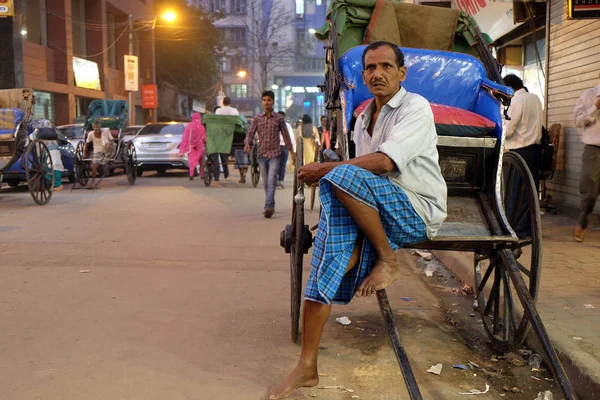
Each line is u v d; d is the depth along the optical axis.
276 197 12.70
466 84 4.34
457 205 3.73
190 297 5.13
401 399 3.28
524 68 10.97
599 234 7.38
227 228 8.53
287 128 9.49
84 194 13.09
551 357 2.80
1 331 4.24
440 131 3.67
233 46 82.81
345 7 5.04
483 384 3.51
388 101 3.25
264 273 5.98
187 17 46.53
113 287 5.41
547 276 5.38
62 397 3.24
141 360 3.75
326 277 2.94
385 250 2.95
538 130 7.31
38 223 8.86
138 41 42.34
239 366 3.69
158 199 12.12
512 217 4.23
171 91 50.06
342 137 3.88
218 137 14.82
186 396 3.27
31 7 28.06
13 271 5.95
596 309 4.40
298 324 4.05
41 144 11.06
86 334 4.20
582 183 6.84
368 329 4.38
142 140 17.44
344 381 3.50
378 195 2.95
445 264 6.31
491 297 4.08
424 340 4.17
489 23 10.57
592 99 6.65
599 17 6.51
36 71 27.42
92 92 32.84
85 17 34.19
